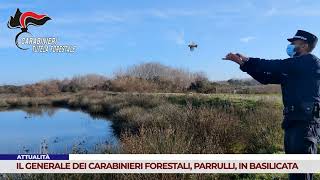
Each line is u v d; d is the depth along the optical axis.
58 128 22.81
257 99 21.03
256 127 12.19
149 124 15.51
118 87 47.97
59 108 39.62
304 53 5.02
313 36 4.99
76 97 45.09
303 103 4.76
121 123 21.47
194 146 8.49
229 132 10.77
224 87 39.53
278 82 5.01
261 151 10.22
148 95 31.44
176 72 48.78
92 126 22.91
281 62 4.88
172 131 8.94
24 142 18.03
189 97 26.20
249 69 4.95
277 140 11.12
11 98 47.69
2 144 17.62
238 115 14.68
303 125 4.77
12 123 26.50
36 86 52.56
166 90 44.91
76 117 29.12
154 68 50.75
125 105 28.64
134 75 51.53
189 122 11.56
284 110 4.95
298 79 4.83
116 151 8.38
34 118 29.72
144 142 7.98
